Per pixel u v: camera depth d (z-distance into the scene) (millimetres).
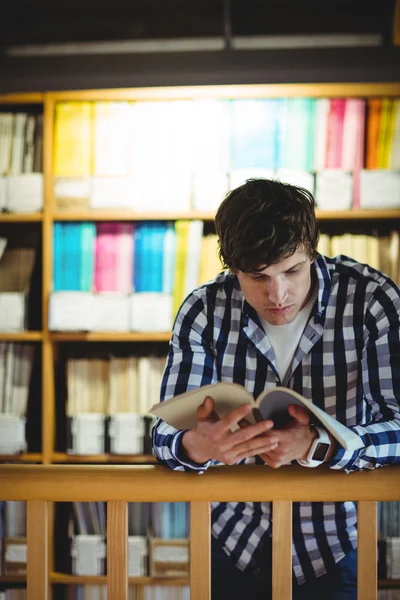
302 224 1051
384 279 1181
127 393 2355
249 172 2283
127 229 2348
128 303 2305
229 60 2223
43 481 1111
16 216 2320
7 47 2424
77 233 2344
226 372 1234
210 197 2285
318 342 1200
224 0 2326
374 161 2293
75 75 2260
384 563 2219
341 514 1254
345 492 1082
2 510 2320
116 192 2311
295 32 2404
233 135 2307
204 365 1199
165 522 2291
